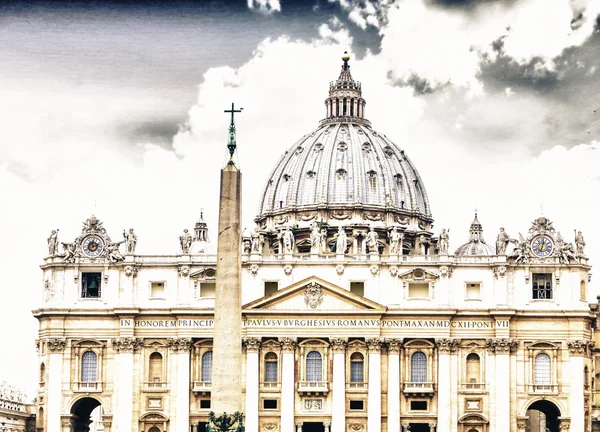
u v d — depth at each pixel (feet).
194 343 574.56
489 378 565.94
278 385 565.94
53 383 574.15
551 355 568.41
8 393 597.11
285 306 568.41
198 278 579.07
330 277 575.38
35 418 593.01
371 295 572.51
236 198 298.56
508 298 571.69
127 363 571.69
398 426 561.84
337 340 564.71
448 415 562.66
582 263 574.56
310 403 565.53
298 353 567.59
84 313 576.61
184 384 569.23
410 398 566.36
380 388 564.30
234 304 293.43
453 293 573.33
